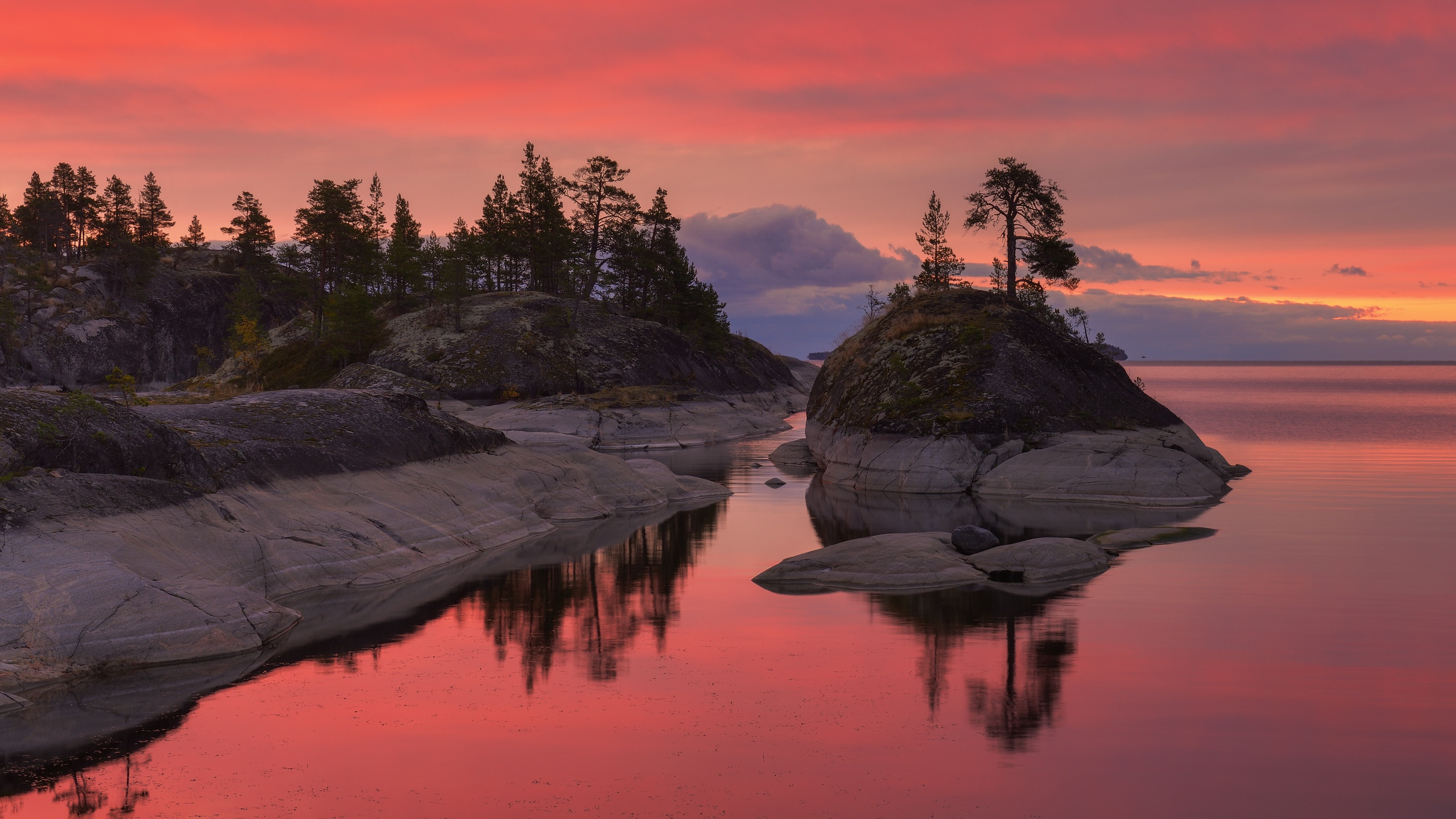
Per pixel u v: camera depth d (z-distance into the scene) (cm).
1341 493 4075
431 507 2877
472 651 1773
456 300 9700
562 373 8906
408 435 3177
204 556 2047
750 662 1698
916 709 1440
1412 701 1453
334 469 2764
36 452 2006
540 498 3491
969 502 3931
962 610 2073
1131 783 1159
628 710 1445
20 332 12850
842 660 1703
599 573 2519
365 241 11381
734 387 11050
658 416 7531
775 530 3272
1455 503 3719
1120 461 4028
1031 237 6581
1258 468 5106
